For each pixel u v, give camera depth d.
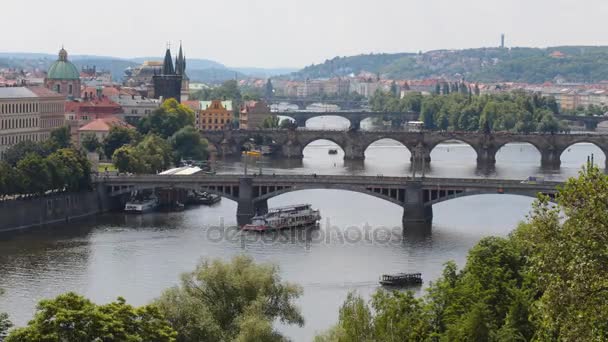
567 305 154.88
